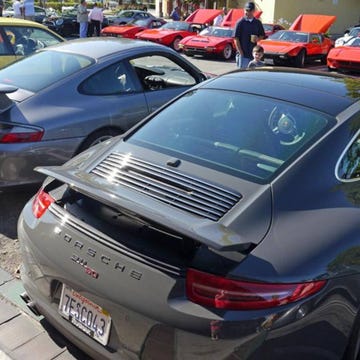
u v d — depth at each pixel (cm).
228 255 194
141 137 278
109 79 485
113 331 205
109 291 202
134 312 194
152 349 193
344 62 1588
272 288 186
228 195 220
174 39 2080
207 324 183
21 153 413
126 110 484
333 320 200
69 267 218
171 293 189
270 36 1955
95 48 510
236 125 267
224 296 185
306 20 2050
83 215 231
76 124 443
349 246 207
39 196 262
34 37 722
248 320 183
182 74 561
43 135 422
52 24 2570
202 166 241
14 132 410
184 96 309
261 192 219
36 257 237
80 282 212
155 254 201
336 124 249
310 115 257
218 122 273
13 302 307
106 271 205
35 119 423
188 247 202
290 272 190
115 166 252
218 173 234
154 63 535
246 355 184
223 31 2000
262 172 231
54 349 269
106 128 470
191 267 192
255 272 188
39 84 457
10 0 3819
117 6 4788
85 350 221
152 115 298
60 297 229
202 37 1961
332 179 231
